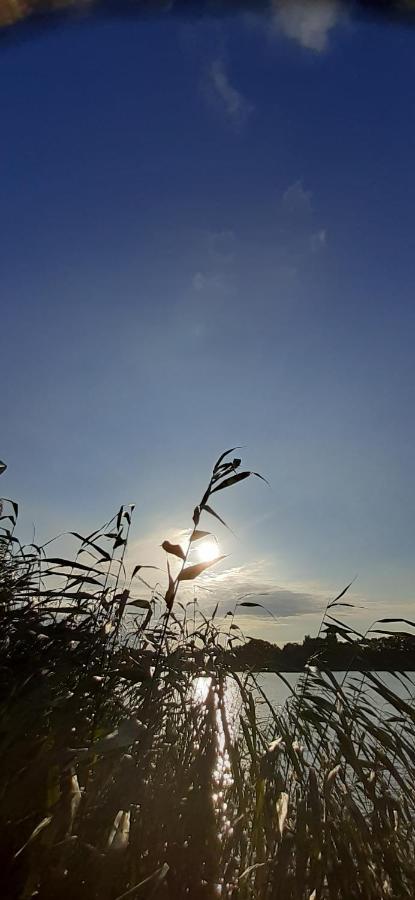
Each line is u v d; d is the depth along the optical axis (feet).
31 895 5.92
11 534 12.52
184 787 8.32
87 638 9.78
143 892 6.84
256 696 10.55
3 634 9.61
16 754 7.22
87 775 7.76
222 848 7.96
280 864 7.75
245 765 9.69
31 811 7.09
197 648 10.85
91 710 8.62
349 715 9.96
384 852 8.38
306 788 8.57
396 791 9.68
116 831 6.54
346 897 7.87
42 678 8.75
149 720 9.10
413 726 9.84
